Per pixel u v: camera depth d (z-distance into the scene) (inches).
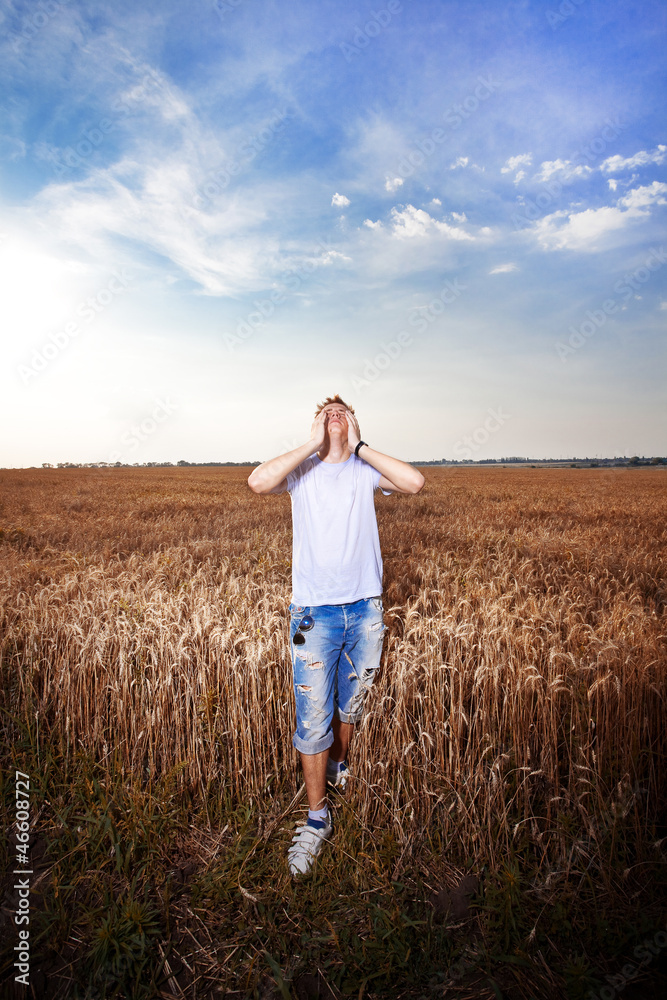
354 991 73.2
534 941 79.6
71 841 98.5
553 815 103.3
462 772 107.3
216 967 77.2
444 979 75.1
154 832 97.9
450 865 95.2
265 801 110.4
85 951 79.5
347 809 102.1
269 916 84.0
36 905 86.2
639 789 101.1
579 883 87.7
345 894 89.2
